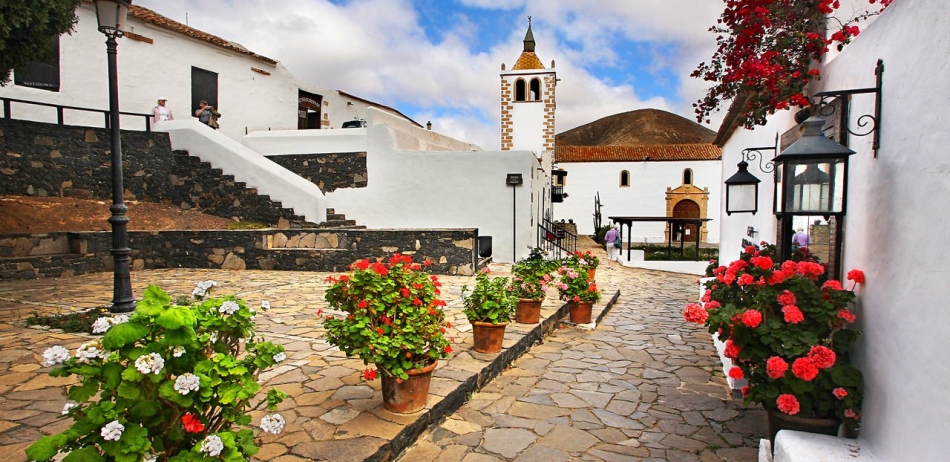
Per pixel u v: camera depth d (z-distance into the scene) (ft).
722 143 29.76
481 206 44.11
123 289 19.39
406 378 10.86
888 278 7.93
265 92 61.31
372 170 46.55
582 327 23.77
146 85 48.34
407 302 11.64
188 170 45.24
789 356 8.87
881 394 8.01
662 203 116.47
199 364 6.47
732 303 10.12
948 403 6.17
